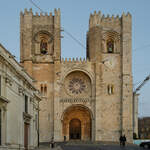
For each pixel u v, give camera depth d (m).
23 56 94.12
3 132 38.62
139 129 171.88
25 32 95.00
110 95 93.81
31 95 56.62
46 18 97.06
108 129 92.06
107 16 98.00
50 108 92.31
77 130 98.06
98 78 93.75
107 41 98.00
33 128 59.31
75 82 95.44
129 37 96.31
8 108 40.88
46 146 68.75
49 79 93.94
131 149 54.84
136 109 130.12
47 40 96.81
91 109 93.19
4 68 39.34
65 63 95.00
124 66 94.56
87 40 111.69
